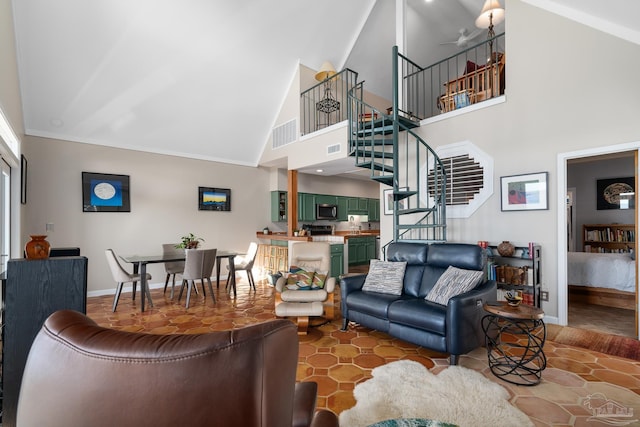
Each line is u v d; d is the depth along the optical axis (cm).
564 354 276
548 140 357
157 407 66
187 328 354
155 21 421
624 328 338
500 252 370
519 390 219
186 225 610
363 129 439
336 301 479
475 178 415
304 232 622
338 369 253
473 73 445
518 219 379
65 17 379
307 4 503
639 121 303
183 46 459
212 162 646
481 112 410
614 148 315
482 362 265
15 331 183
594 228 637
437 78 733
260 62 538
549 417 188
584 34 334
